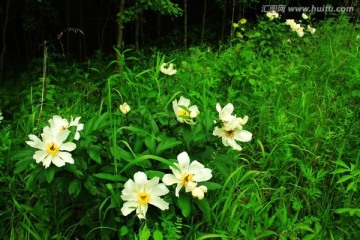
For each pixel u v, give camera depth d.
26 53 4.02
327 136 1.23
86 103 1.81
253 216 0.95
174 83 1.69
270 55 2.19
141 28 3.84
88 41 4.28
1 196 1.15
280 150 1.22
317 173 1.14
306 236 0.92
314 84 1.75
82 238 0.98
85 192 0.91
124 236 0.90
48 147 0.85
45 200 1.08
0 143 1.35
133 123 1.13
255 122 1.49
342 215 1.01
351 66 1.62
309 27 2.56
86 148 0.90
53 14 3.39
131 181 0.84
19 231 1.02
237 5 4.07
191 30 4.07
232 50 1.91
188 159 0.87
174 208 0.89
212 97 1.48
